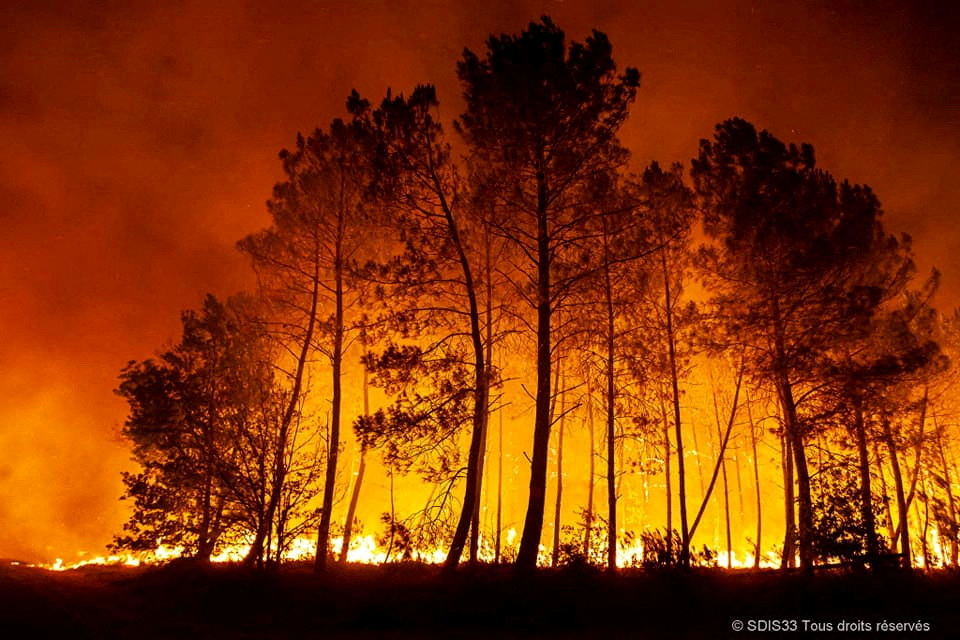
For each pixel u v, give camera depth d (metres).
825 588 12.53
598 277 16.73
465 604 11.54
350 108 17.11
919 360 16.50
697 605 11.75
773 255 17.41
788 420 16.78
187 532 18.61
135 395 18.67
